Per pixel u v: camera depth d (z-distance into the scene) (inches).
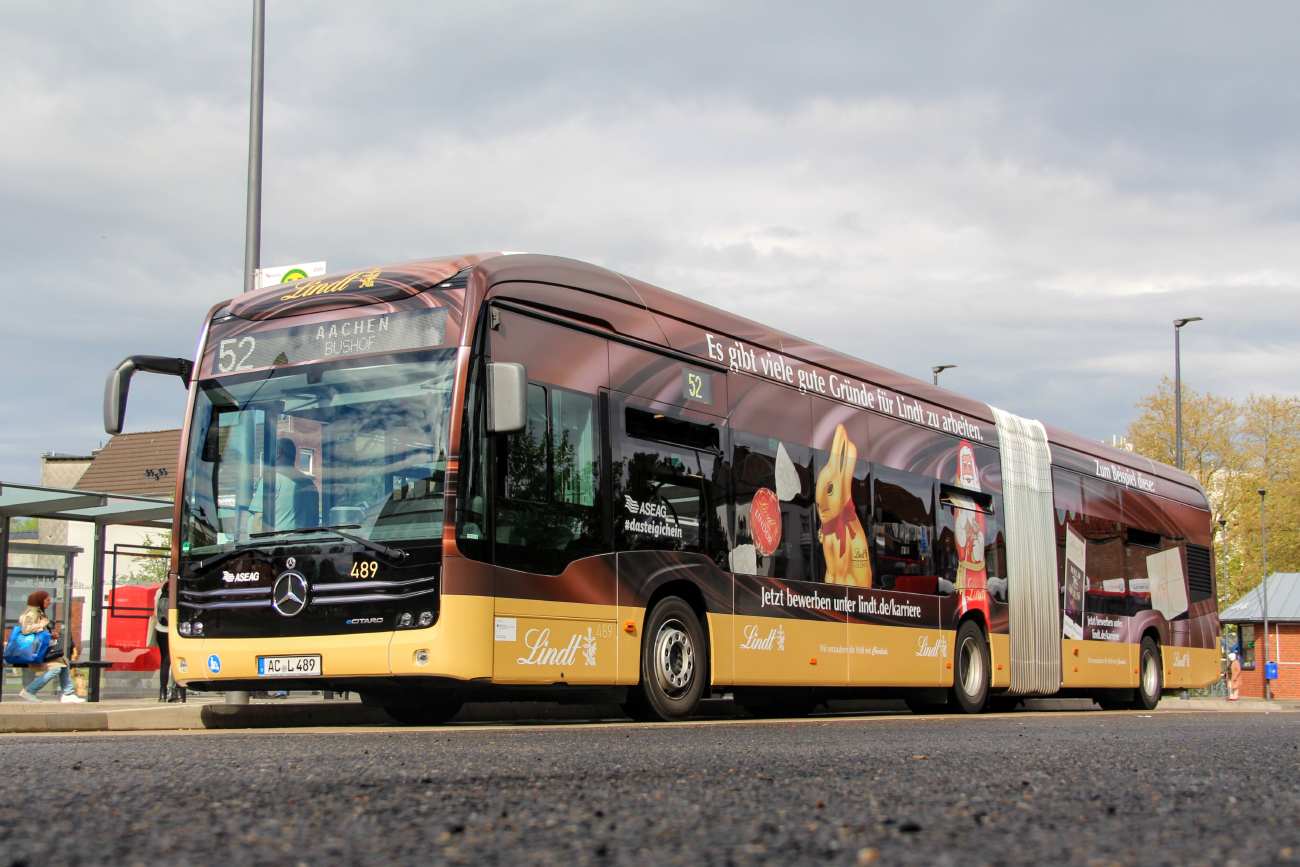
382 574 359.6
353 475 374.3
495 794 159.0
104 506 610.9
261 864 103.7
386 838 118.8
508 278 389.1
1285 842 115.3
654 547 423.8
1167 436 2493.8
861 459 556.1
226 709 392.2
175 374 422.3
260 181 593.6
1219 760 228.7
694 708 437.4
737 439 477.4
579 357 408.5
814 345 544.4
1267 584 2106.3
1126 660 786.8
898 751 251.0
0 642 587.8
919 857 105.7
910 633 571.8
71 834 121.0
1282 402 2586.1
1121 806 146.6
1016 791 164.4
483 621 355.9
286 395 395.2
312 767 200.5
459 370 367.9
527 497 378.3
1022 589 676.1
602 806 145.7
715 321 481.1
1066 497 741.9
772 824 128.4
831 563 522.0
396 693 393.7
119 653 685.3
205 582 387.9
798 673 491.5
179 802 148.5
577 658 385.4
